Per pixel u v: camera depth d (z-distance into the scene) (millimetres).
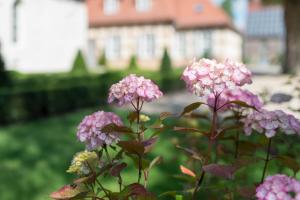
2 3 20875
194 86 2643
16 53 21469
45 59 23562
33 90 12070
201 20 37312
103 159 2775
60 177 6438
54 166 6945
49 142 8625
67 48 25391
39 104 12172
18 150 7949
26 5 22141
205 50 37469
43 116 12320
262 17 60344
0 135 9219
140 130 2896
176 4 38531
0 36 20719
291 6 26125
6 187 5949
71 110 13516
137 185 2521
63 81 16688
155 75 20016
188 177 3266
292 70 26469
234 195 3334
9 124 10961
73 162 2643
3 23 20906
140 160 2738
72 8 25719
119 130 2611
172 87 21578
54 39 24250
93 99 14656
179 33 37781
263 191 2137
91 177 2559
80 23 26594
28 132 9633
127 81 2715
